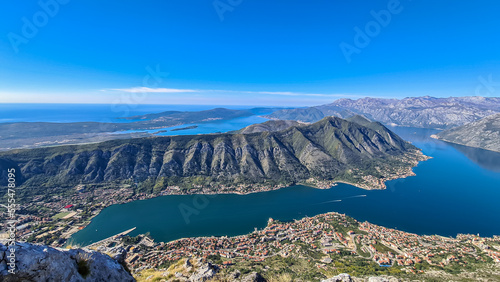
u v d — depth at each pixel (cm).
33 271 1170
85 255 1527
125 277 1697
